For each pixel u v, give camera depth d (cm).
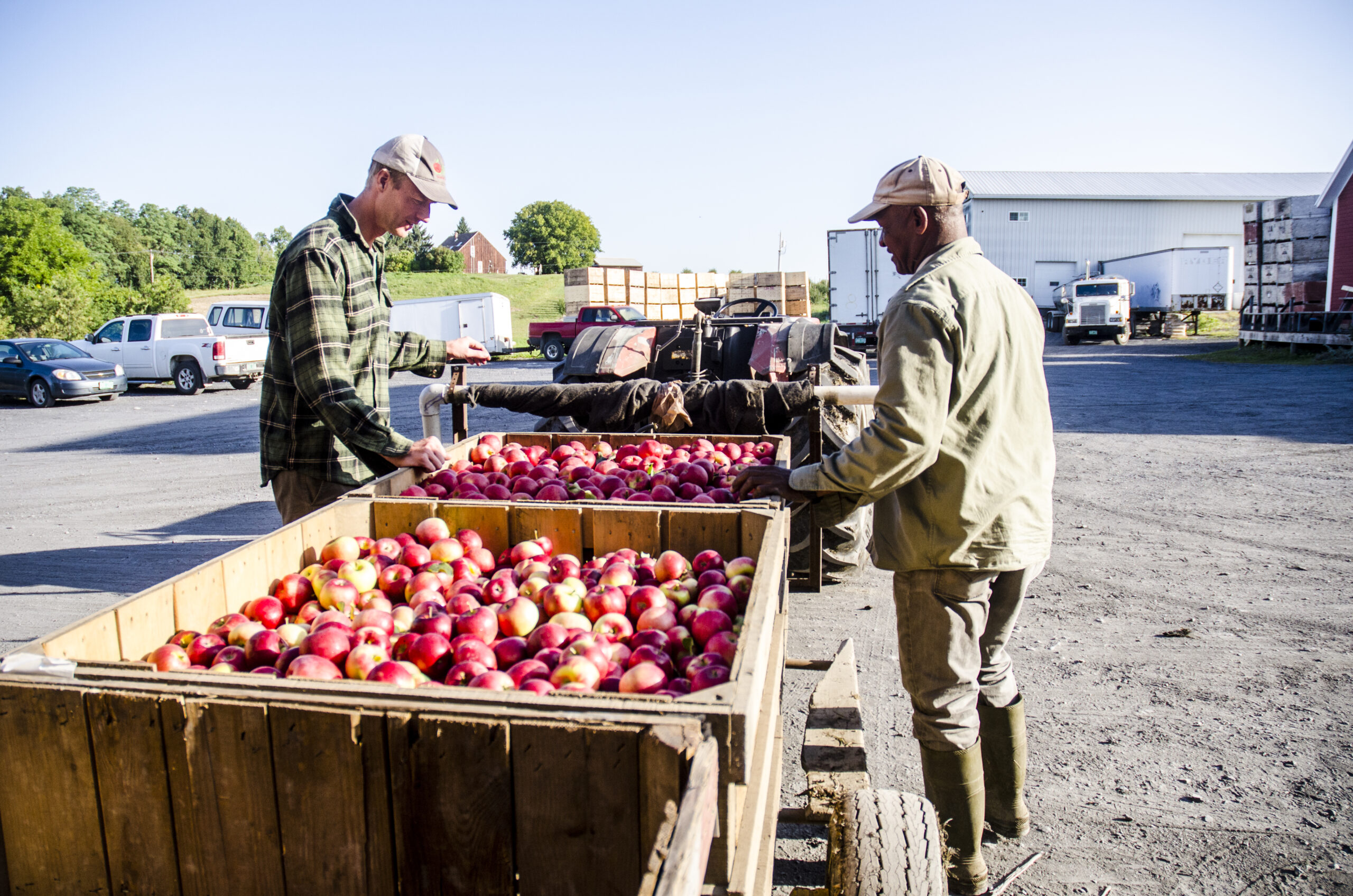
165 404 1855
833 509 271
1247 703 374
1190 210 4044
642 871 128
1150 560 577
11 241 4203
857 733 273
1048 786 318
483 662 187
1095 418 1219
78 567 630
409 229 327
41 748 142
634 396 424
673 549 264
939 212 245
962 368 226
